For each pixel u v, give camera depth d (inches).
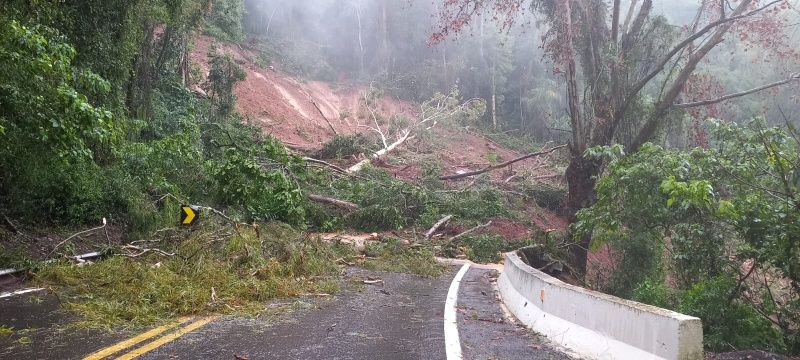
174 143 574.9
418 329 271.1
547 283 273.4
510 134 1818.4
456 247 710.5
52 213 431.8
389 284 426.6
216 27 1497.3
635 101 805.2
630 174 427.5
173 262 352.2
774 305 376.2
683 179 411.8
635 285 559.8
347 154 1098.7
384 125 1428.4
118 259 350.9
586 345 225.0
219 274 332.5
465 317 306.5
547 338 253.0
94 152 508.7
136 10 585.3
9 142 338.3
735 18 702.5
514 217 898.7
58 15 469.7
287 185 547.2
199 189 562.6
